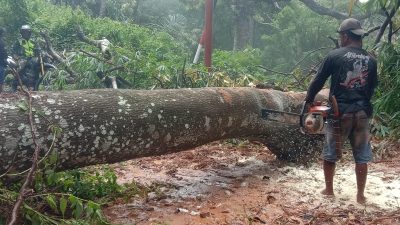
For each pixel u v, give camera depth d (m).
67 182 3.27
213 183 4.55
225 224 3.44
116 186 3.93
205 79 7.87
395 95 6.80
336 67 3.95
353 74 3.92
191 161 5.44
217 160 5.54
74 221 2.91
